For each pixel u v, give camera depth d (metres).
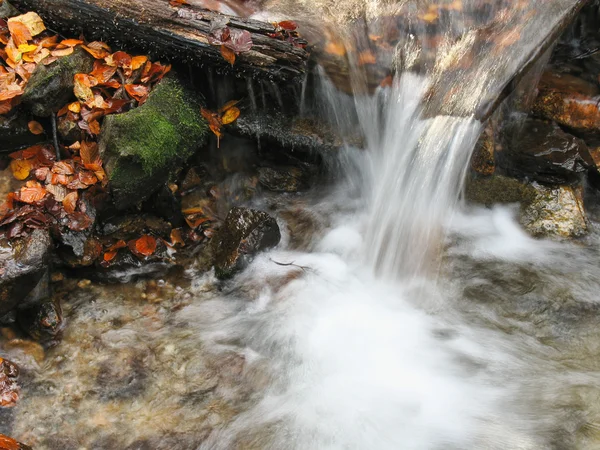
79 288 1.40
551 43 1.49
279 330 1.37
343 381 1.26
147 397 1.21
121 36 1.49
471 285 1.49
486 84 1.46
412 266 1.51
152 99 1.45
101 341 1.31
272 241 1.51
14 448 1.06
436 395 1.24
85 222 1.37
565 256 1.55
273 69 1.50
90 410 1.18
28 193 1.34
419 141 1.51
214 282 1.46
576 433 1.15
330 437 1.15
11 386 1.20
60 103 1.41
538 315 1.41
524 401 1.22
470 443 1.15
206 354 1.30
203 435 1.15
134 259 1.44
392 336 1.37
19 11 1.52
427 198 1.49
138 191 1.43
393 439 1.15
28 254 1.23
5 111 1.37
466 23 1.56
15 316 1.30
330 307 1.43
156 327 1.36
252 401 1.22
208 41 1.46
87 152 1.39
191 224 1.54
